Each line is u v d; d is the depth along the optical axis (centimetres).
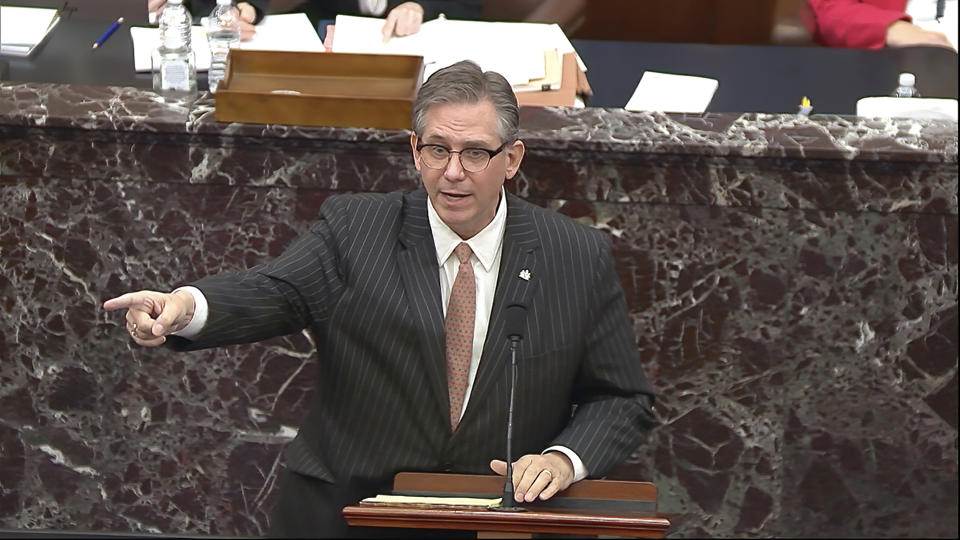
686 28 1809
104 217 1159
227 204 1157
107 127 1115
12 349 1188
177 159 1141
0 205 1153
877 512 1220
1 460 1212
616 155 1126
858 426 1202
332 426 909
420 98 830
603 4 1800
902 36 1627
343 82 1209
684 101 1343
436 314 875
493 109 821
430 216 896
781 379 1191
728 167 1134
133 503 1224
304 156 1139
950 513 1217
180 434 1209
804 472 1212
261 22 1458
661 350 1189
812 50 1559
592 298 904
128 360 1189
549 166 1140
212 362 1187
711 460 1212
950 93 1448
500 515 708
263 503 1225
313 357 1187
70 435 1209
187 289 830
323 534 907
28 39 1362
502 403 880
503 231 901
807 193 1143
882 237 1157
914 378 1190
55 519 1227
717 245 1160
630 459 1212
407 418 888
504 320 875
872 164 1130
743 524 1224
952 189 1140
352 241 897
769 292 1171
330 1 1653
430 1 1667
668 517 756
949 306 1172
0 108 1116
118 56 1369
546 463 823
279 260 893
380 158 1139
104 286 1175
